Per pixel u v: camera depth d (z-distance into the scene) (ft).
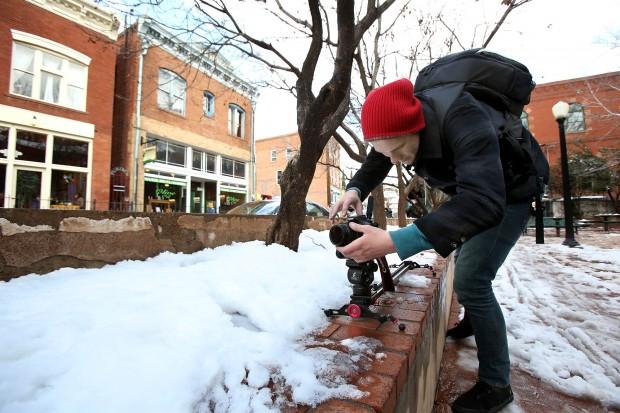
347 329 4.03
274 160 95.91
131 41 22.88
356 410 2.34
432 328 5.57
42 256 5.50
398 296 5.57
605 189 55.57
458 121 3.59
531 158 4.59
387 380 2.75
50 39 31.96
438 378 6.50
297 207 8.67
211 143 50.16
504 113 4.33
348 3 6.77
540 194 5.38
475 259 5.14
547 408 5.61
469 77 4.14
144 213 7.27
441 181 4.40
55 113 32.42
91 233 6.22
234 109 55.57
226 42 10.14
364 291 4.55
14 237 5.17
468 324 8.27
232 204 56.54
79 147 34.58
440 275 7.45
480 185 3.07
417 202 20.95
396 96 3.67
